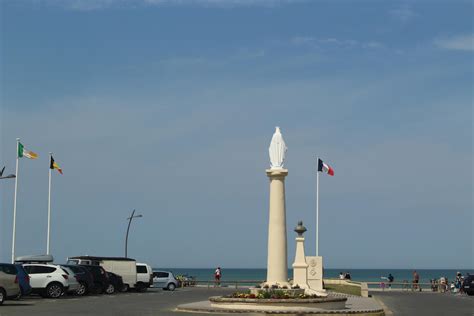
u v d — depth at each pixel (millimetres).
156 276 64250
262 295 34344
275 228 36000
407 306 41375
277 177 36188
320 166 58750
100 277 49344
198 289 66688
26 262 45281
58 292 42000
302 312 32219
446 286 70562
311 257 52250
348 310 33625
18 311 31328
